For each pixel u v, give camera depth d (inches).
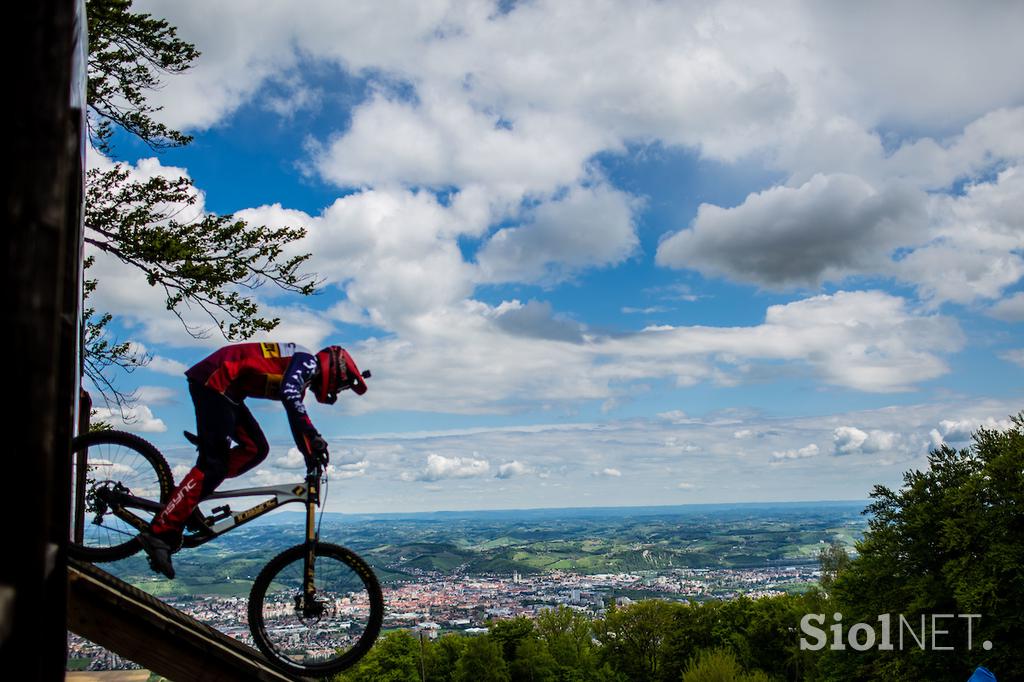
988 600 957.2
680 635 2202.3
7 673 65.9
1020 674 952.3
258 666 158.1
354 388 190.5
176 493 167.6
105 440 185.0
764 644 1977.1
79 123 108.0
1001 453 1078.4
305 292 476.7
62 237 65.5
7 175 62.2
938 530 1090.7
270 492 173.3
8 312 61.9
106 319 466.3
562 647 2290.8
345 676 1892.2
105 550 180.1
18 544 63.6
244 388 178.4
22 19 63.2
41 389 63.2
